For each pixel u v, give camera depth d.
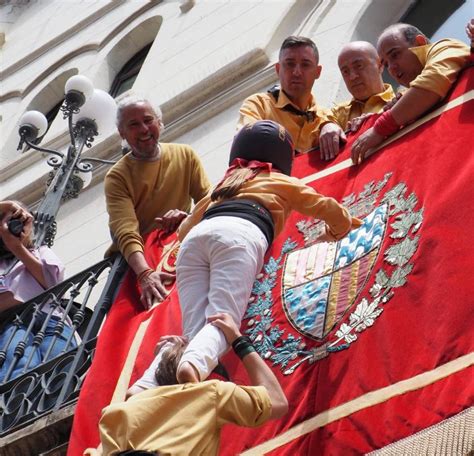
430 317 4.98
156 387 4.66
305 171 6.75
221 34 13.20
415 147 6.04
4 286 7.92
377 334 5.14
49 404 6.93
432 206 5.51
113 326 6.66
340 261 5.82
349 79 7.33
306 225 6.27
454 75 6.22
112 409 4.36
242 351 4.80
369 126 6.72
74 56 16.06
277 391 4.73
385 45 6.71
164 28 14.59
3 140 15.27
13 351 7.59
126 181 7.45
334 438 4.84
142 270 6.85
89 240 11.77
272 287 5.97
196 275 5.34
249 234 5.34
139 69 15.01
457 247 5.16
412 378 4.80
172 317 6.35
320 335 5.43
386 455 4.58
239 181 5.64
